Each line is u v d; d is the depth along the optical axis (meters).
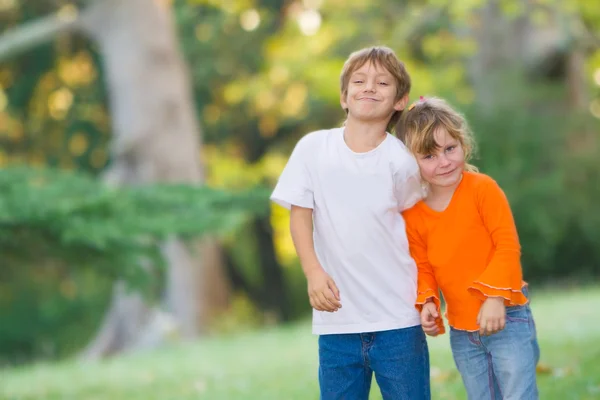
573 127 29.12
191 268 24.22
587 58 31.69
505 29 30.34
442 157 4.77
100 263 9.70
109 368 13.30
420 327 4.80
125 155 24.45
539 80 30.58
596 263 28.94
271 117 32.81
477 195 4.82
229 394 8.70
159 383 10.51
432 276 4.91
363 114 4.77
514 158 28.56
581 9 24.78
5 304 33.59
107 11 24.42
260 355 12.74
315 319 4.85
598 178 28.33
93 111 31.27
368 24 30.77
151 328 22.28
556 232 27.86
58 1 27.88
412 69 29.64
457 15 24.14
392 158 4.76
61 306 34.03
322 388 4.86
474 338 4.86
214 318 24.70
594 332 10.81
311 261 4.74
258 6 32.22
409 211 4.93
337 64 29.25
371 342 4.73
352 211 4.74
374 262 4.73
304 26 31.84
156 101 24.38
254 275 39.41
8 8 29.39
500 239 4.74
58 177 10.84
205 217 10.77
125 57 24.38
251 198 12.48
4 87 31.11
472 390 4.94
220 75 31.28
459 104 29.19
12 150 31.92
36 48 29.95
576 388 7.05
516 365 4.75
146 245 9.98
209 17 30.78
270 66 30.77
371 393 7.64
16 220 8.88
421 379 4.76
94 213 9.76
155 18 24.70
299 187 4.83
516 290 4.68
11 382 12.41
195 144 25.08
